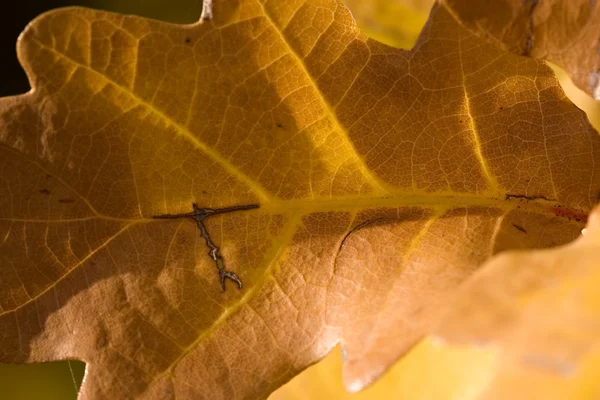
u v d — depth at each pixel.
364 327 0.20
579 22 0.20
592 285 0.17
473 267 0.20
